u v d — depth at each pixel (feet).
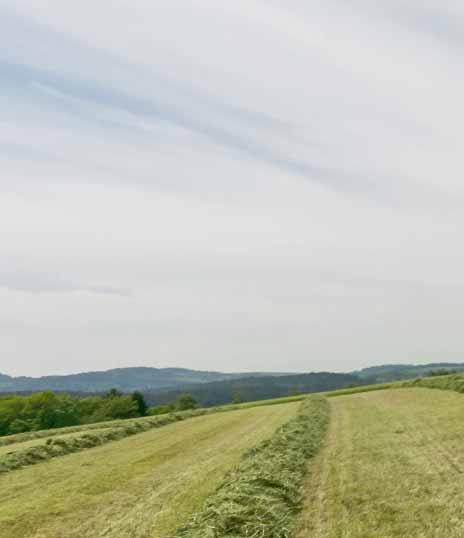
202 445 66.03
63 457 60.49
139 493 38.81
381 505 30.86
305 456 48.37
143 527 29.91
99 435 75.92
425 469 39.63
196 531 26.63
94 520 32.09
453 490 33.01
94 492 39.99
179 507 33.73
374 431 64.44
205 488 38.81
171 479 43.47
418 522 27.40
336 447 53.88
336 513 29.96
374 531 26.50
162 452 61.31
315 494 34.60
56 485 43.65
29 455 58.08
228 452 57.57
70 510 34.76
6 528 31.19
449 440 51.90
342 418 85.97
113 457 59.16
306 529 27.55
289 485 35.12
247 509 28.94
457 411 77.30
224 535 25.93
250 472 38.29
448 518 27.71
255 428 83.10
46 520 32.55
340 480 38.09
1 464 53.11
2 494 41.22
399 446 51.06
